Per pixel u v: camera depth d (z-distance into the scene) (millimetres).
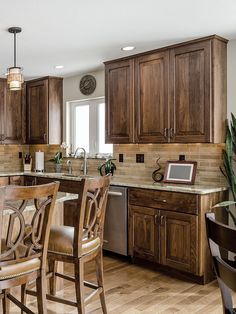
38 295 1924
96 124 4977
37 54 3971
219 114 3395
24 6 2629
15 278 1790
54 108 5293
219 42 3383
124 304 2756
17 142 5531
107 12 2766
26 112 5609
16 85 2990
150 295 2938
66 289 3006
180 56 3555
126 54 3979
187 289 3078
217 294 2975
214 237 1273
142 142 3922
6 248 1841
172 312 2625
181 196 3264
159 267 3551
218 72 3373
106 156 4793
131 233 3713
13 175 5156
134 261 3748
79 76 5117
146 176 4227
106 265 3695
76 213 2104
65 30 3178
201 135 3400
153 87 3797
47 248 2025
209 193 3221
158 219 3451
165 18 2900
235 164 3408
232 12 2777
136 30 3186
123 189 3775
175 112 3604
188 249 3223
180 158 3891
